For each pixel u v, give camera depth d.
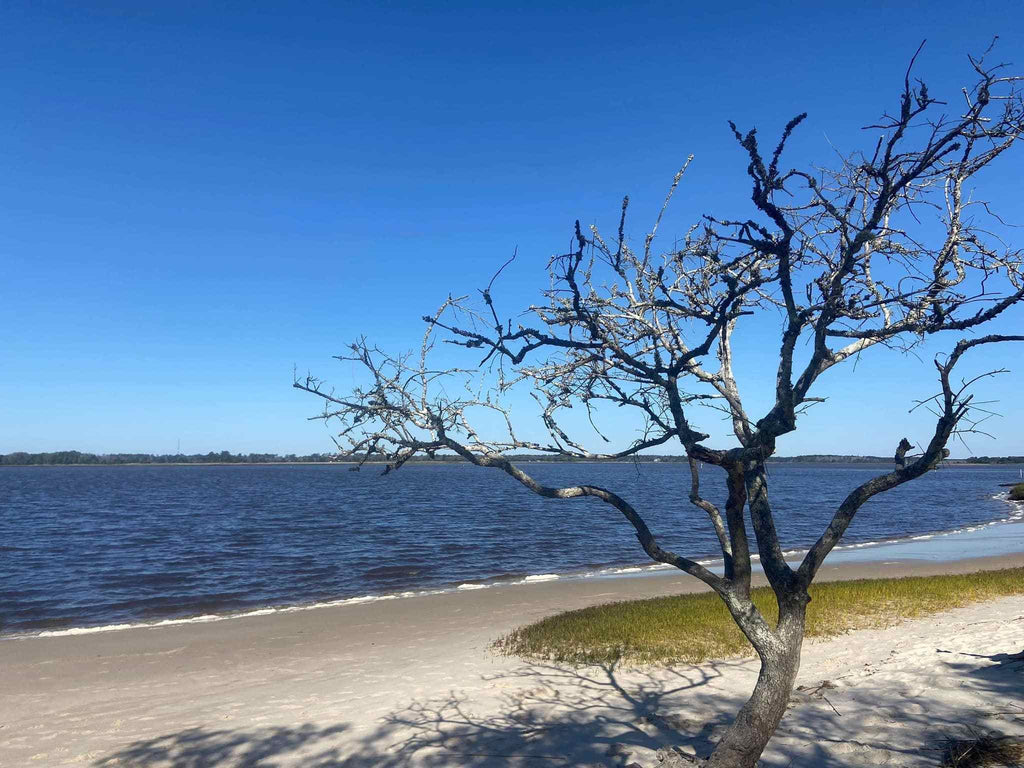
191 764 7.15
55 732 8.37
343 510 50.78
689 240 4.55
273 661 11.95
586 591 19.30
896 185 3.56
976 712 6.70
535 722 7.82
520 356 4.12
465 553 28.52
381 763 6.90
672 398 4.40
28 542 32.06
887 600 13.62
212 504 57.12
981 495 78.00
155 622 16.38
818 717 6.93
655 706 8.08
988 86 3.60
